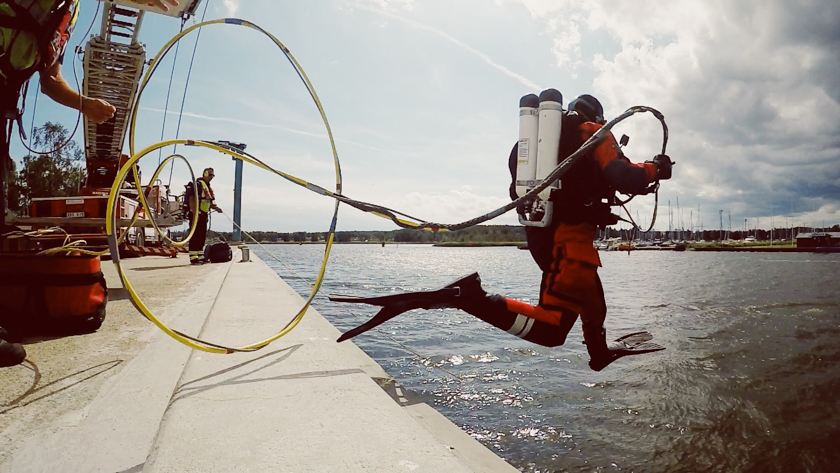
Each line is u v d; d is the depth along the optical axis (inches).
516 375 242.7
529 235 87.9
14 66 88.1
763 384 276.7
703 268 2122.3
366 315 403.9
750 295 865.5
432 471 49.5
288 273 869.8
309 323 130.6
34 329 106.2
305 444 55.6
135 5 143.4
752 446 183.8
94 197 345.1
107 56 355.6
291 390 75.5
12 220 272.7
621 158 77.3
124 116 423.2
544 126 79.3
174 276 265.6
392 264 1721.2
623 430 182.1
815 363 337.7
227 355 96.6
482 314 78.7
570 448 159.2
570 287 80.3
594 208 81.1
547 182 74.2
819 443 186.9
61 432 57.7
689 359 339.9
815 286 1090.7
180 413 64.7
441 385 215.2
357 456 52.6
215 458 51.5
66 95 102.0
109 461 50.7
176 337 80.7
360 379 82.1
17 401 67.9
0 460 49.9
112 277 257.9
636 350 93.0
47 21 89.0
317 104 108.3
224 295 187.9
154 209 435.2
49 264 104.9
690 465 161.2
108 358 91.0
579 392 224.4
